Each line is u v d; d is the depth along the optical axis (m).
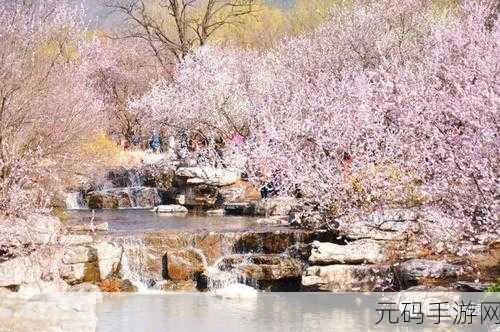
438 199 13.34
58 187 19.50
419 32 27.73
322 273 14.17
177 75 32.72
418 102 15.17
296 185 18.25
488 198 11.65
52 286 14.02
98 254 15.21
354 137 16.94
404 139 15.50
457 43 18.78
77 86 21.34
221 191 24.94
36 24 18.72
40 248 14.38
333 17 31.27
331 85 21.61
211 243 16.98
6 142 16.55
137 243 16.70
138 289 15.60
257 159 18.98
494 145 11.86
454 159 12.46
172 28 48.16
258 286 15.45
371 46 27.19
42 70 18.66
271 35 50.09
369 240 15.02
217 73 29.22
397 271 13.71
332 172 16.78
